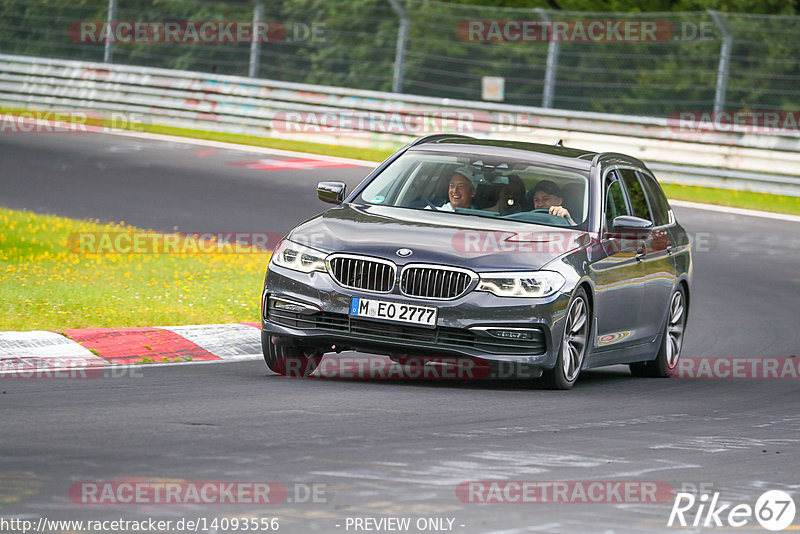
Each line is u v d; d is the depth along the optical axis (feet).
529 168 97.09
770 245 188.55
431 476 57.98
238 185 213.87
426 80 334.24
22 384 80.18
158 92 286.66
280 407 74.74
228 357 99.30
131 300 116.16
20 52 361.10
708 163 238.89
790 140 233.55
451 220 91.25
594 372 109.29
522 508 53.01
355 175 229.86
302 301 86.07
